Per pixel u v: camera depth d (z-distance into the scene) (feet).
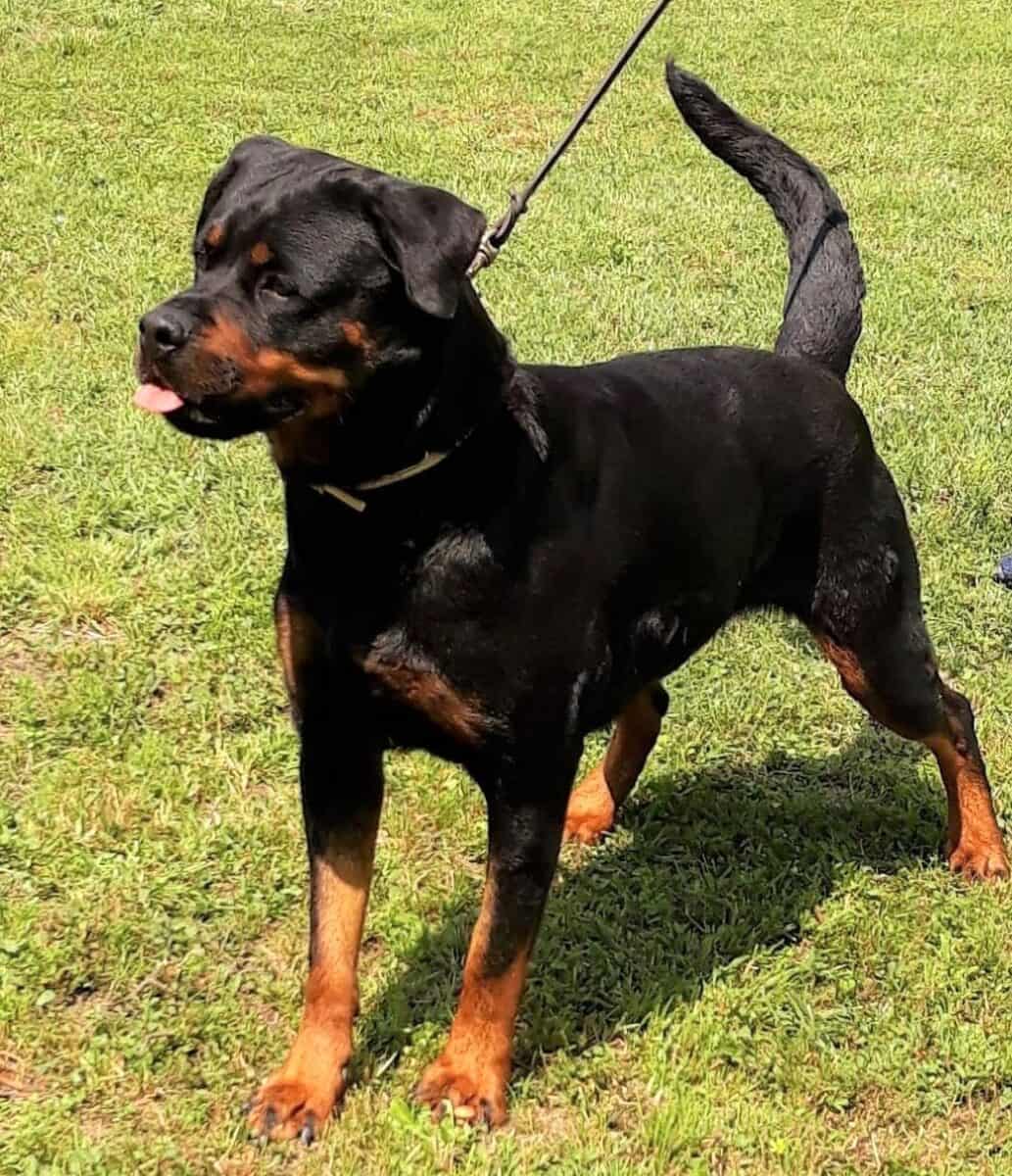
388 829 6.94
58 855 6.57
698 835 7.09
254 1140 5.40
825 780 7.55
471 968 5.50
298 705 5.51
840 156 17.06
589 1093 5.71
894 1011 6.10
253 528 8.91
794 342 6.91
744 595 6.43
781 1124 5.58
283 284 4.99
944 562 9.07
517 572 5.21
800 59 21.02
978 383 11.30
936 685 6.79
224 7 21.38
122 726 7.42
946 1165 5.47
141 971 6.06
